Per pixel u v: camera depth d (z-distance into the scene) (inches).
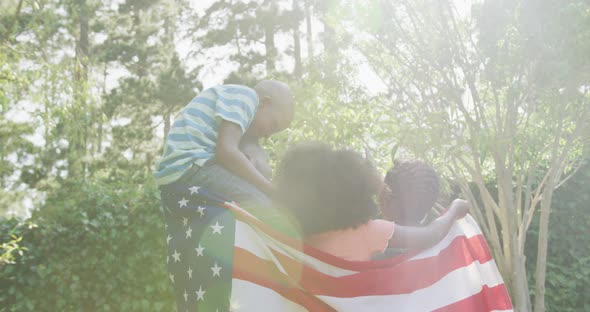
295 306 79.8
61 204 249.3
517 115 241.8
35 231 239.3
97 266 247.8
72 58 349.1
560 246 287.9
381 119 253.8
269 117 96.8
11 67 324.2
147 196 255.0
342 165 81.5
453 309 87.7
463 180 251.4
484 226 249.3
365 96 259.8
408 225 102.7
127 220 250.7
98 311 247.3
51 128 327.0
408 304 83.4
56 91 325.4
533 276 284.0
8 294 237.3
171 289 253.1
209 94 93.1
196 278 82.6
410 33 254.4
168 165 89.1
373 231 84.7
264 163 96.7
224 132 88.8
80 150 402.6
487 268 97.2
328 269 80.7
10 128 327.9
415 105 255.4
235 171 87.2
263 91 98.0
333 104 253.3
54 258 242.2
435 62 241.6
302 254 80.5
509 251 244.4
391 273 83.4
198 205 86.0
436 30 241.1
